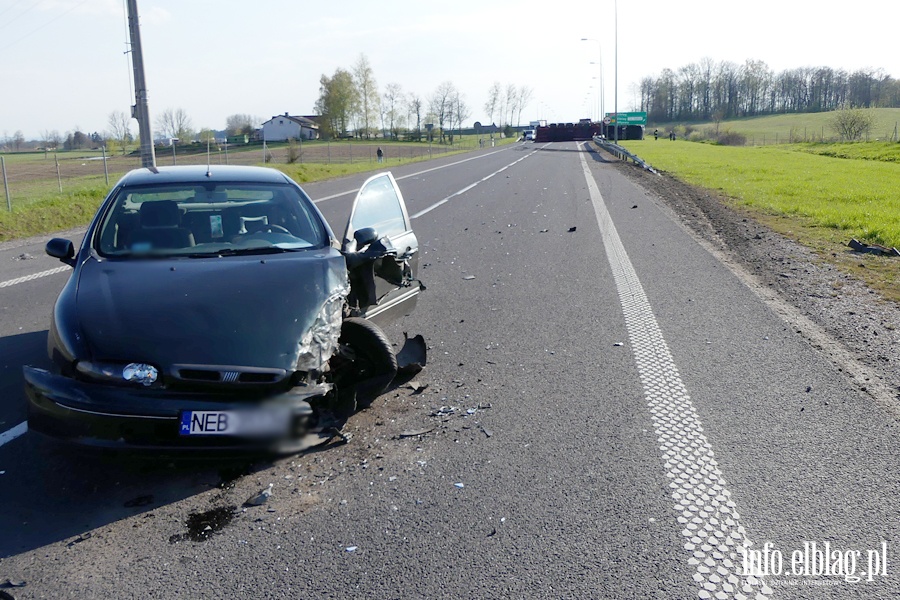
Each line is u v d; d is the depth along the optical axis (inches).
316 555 122.0
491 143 4156.0
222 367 146.0
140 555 122.6
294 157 1595.7
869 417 181.8
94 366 144.2
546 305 299.1
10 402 190.5
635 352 235.6
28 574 117.1
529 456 159.5
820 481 148.3
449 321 273.3
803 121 5044.3
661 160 1695.4
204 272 176.4
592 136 3622.0
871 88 5487.2
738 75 6146.7
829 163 1633.9
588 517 133.9
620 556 121.5
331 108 4576.8
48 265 403.9
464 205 694.5
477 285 337.7
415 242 255.0
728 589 113.0
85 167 1595.7
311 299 168.9
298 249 199.6
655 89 6633.9
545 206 683.4
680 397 195.9
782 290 329.7
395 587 113.0
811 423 177.9
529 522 132.1
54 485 147.4
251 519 133.8
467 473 151.4
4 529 130.9
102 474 151.9
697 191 887.7
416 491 143.7
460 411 185.2
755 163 1589.6
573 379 209.8
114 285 169.2
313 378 157.6
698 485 146.5
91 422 140.2
